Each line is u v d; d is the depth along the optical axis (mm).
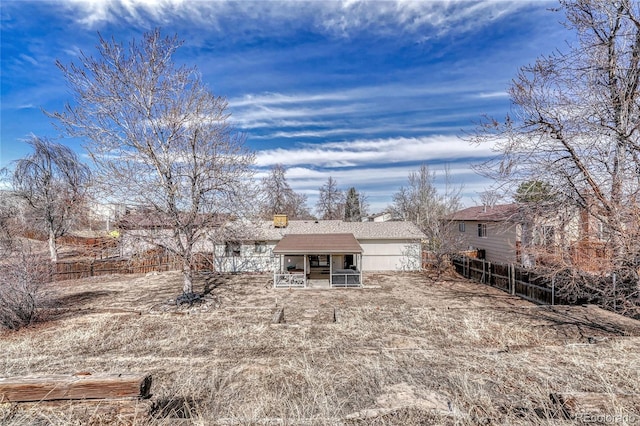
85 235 19422
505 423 3078
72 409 3027
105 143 10008
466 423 3129
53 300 10469
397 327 8141
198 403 3990
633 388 3889
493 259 19375
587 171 7941
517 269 13297
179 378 4820
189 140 10727
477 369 4898
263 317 9484
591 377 4387
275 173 37062
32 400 3053
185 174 10570
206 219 10805
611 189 7531
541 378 4414
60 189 17344
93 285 15930
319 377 4652
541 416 3254
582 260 7684
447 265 19281
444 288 15055
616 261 6543
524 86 8531
